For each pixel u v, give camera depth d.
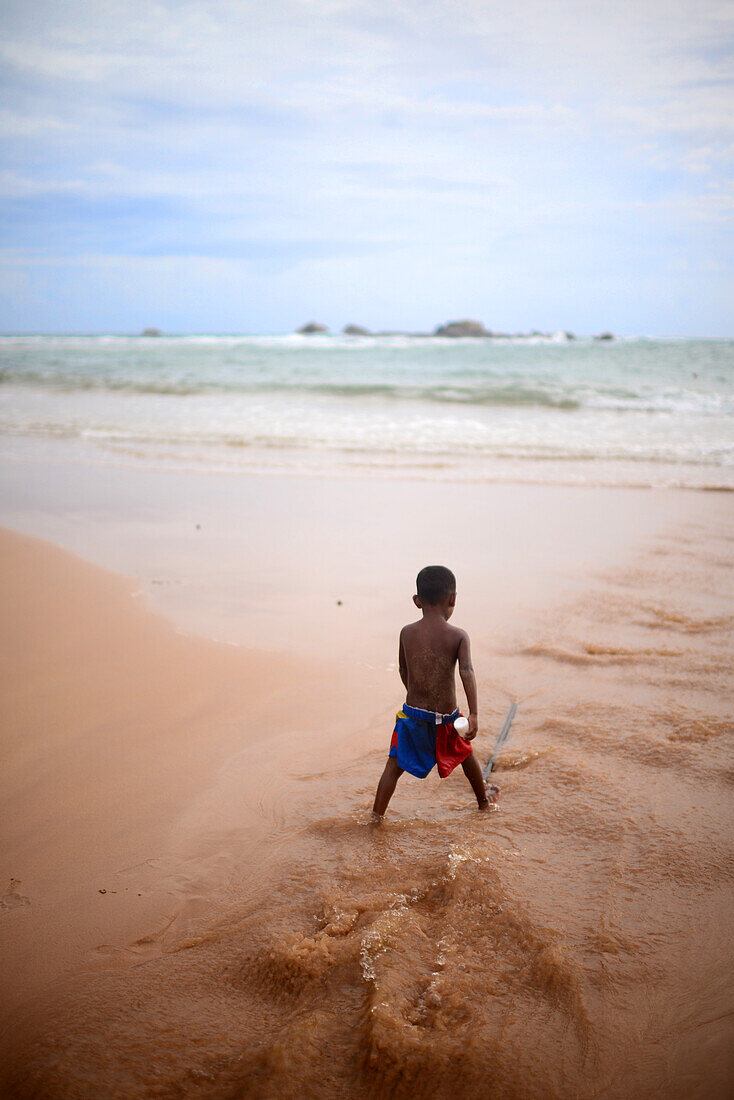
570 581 6.91
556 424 16.89
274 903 2.90
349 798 3.64
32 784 3.75
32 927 2.81
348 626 5.89
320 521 9.30
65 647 5.44
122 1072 2.13
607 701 4.54
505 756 3.97
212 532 8.82
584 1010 2.33
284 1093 2.06
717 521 8.95
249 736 4.24
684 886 2.91
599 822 3.34
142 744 4.14
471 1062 2.13
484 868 2.98
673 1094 2.06
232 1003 2.43
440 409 19.55
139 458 13.75
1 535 8.52
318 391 22.84
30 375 28.17
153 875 3.10
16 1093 2.08
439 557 7.77
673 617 5.87
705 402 19.92
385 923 2.69
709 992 2.40
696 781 3.63
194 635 5.68
